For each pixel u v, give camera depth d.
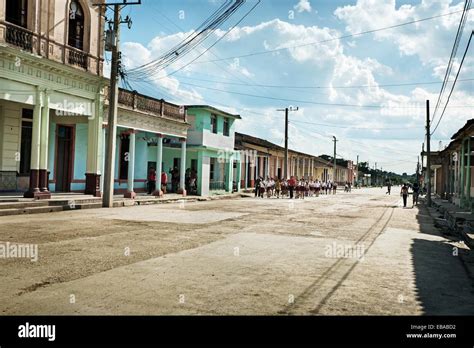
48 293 5.79
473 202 21.70
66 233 10.99
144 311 5.21
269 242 10.91
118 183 26.11
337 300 5.95
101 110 21.31
